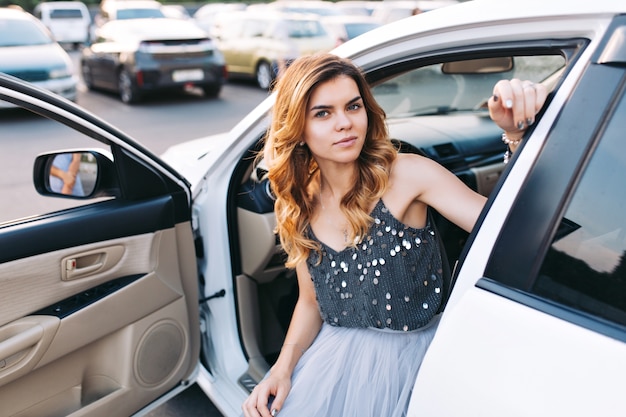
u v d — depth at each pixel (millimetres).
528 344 922
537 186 995
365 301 1353
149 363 1750
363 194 1293
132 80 9078
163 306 1772
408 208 1337
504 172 1061
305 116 1288
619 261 906
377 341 1397
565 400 854
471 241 1084
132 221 1672
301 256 1402
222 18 11539
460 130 2549
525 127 1054
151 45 8961
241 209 2053
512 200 1024
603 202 933
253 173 2064
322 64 1261
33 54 7680
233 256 2043
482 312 995
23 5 26641
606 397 819
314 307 1565
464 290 1066
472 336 991
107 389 1697
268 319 2268
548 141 999
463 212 1277
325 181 1380
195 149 2604
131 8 10812
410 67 1438
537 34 1125
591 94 966
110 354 1688
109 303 1621
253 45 10531
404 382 1365
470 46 1271
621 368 825
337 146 1269
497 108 1069
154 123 8031
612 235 918
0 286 1440
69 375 1609
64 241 1538
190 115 8562
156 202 1731
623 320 873
